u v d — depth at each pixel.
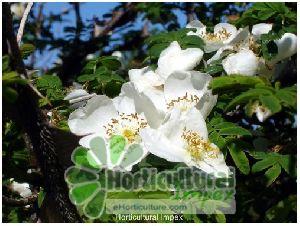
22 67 0.17
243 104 0.20
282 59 0.24
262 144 0.23
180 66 0.23
